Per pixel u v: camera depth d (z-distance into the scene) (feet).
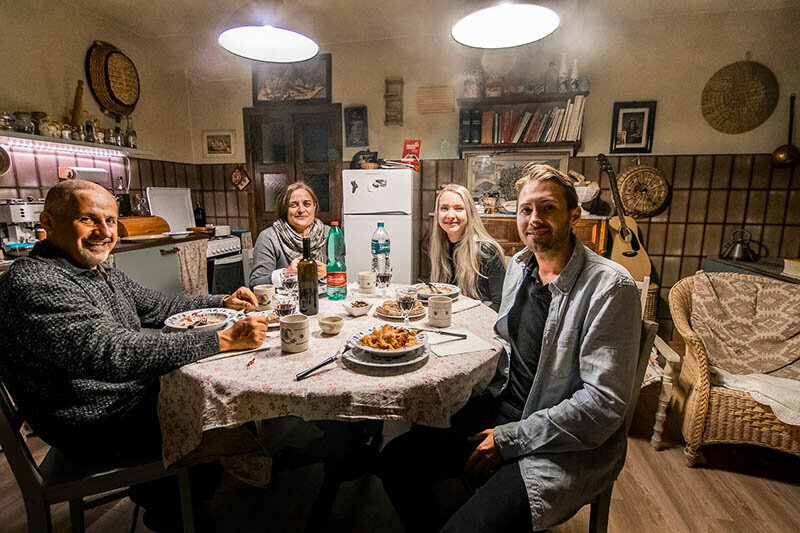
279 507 5.08
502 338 4.43
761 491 5.46
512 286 4.51
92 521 4.84
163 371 3.35
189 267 10.27
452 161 12.13
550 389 3.69
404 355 3.54
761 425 5.43
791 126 10.09
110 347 3.26
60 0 9.57
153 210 11.04
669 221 11.05
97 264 4.04
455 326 4.44
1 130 7.93
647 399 8.09
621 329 3.32
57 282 3.38
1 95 8.51
